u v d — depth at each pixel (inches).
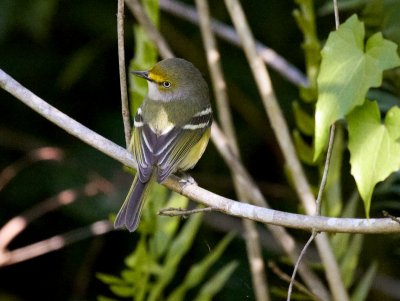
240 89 526.6
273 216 280.7
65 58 529.7
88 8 513.7
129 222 314.3
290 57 530.6
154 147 343.6
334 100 293.7
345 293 347.3
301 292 398.9
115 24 512.4
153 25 406.6
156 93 370.3
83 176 502.6
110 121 518.6
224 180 540.4
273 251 515.8
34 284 532.1
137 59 398.9
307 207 361.1
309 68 378.3
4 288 531.8
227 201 293.3
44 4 479.2
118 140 510.6
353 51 297.6
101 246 514.9
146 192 321.4
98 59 532.7
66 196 479.5
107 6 514.9
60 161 506.3
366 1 372.2
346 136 453.1
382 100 377.1
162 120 358.3
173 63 374.9
